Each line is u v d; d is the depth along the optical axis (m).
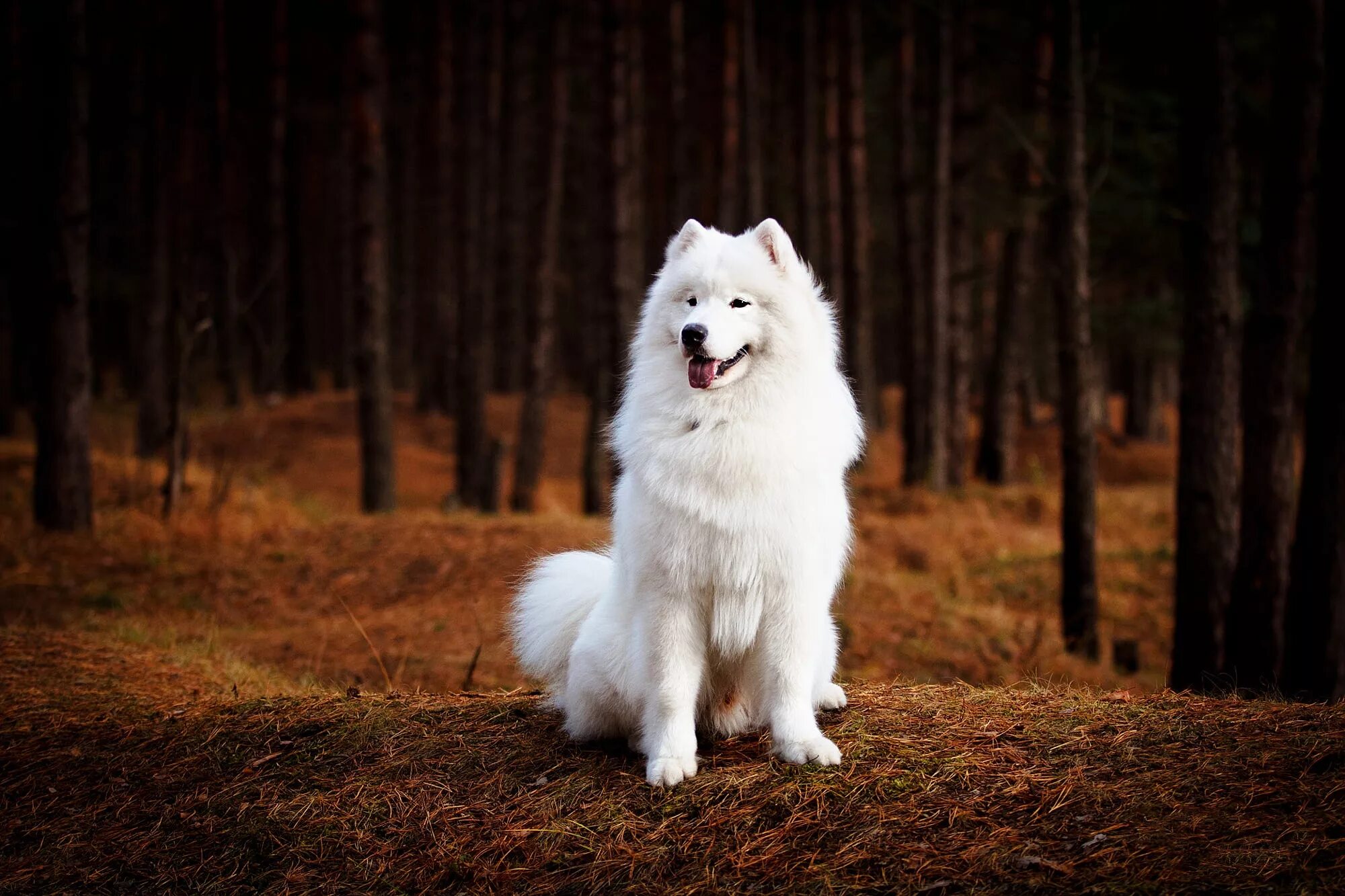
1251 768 3.22
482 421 17.78
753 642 3.79
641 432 3.80
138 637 7.02
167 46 20.94
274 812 3.87
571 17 24.61
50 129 10.78
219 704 5.17
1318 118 6.62
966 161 19.31
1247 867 2.69
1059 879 2.81
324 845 3.66
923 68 22.88
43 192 10.80
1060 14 9.51
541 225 17.12
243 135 27.69
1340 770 3.12
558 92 17.61
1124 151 12.59
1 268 18.42
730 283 3.75
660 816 3.49
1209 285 7.33
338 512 14.86
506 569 10.27
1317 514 6.00
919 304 18.44
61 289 10.80
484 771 4.02
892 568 12.63
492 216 24.28
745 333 3.68
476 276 18.55
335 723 4.58
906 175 18.73
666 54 25.11
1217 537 7.30
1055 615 11.42
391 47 27.92
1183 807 3.05
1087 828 3.04
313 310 34.16
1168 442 26.47
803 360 3.79
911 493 16.88
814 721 3.77
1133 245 14.73
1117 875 2.77
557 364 34.25
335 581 10.09
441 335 25.94
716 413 3.68
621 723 4.08
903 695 4.49
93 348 25.94
